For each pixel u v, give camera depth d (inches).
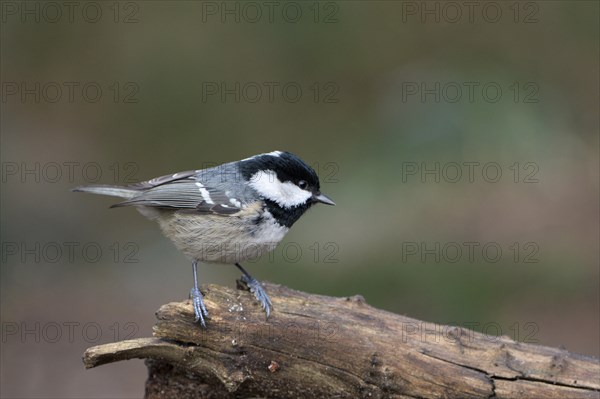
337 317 244.5
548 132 536.7
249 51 600.4
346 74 591.2
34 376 459.8
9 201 580.7
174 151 610.9
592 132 552.4
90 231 596.7
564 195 521.7
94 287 551.8
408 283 475.2
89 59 614.5
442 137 528.4
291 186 297.9
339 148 568.7
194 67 606.5
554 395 230.8
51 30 608.7
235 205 287.4
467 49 576.1
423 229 501.4
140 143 613.3
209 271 560.1
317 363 237.9
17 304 527.2
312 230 515.5
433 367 235.3
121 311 522.6
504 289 471.2
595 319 450.0
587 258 479.8
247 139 603.8
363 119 578.6
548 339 432.8
